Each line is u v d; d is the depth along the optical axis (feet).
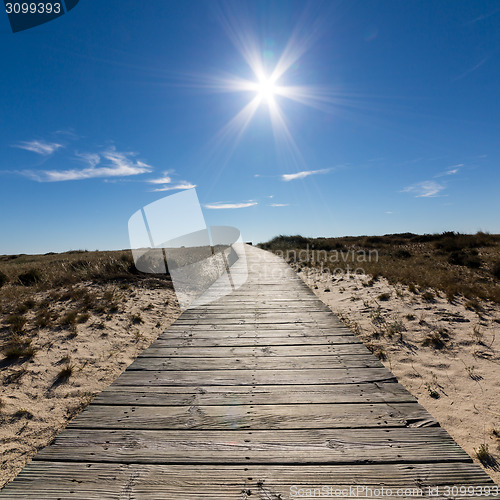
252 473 7.04
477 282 28.96
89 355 15.14
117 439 8.25
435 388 11.64
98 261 36.19
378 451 7.68
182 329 17.70
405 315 19.49
